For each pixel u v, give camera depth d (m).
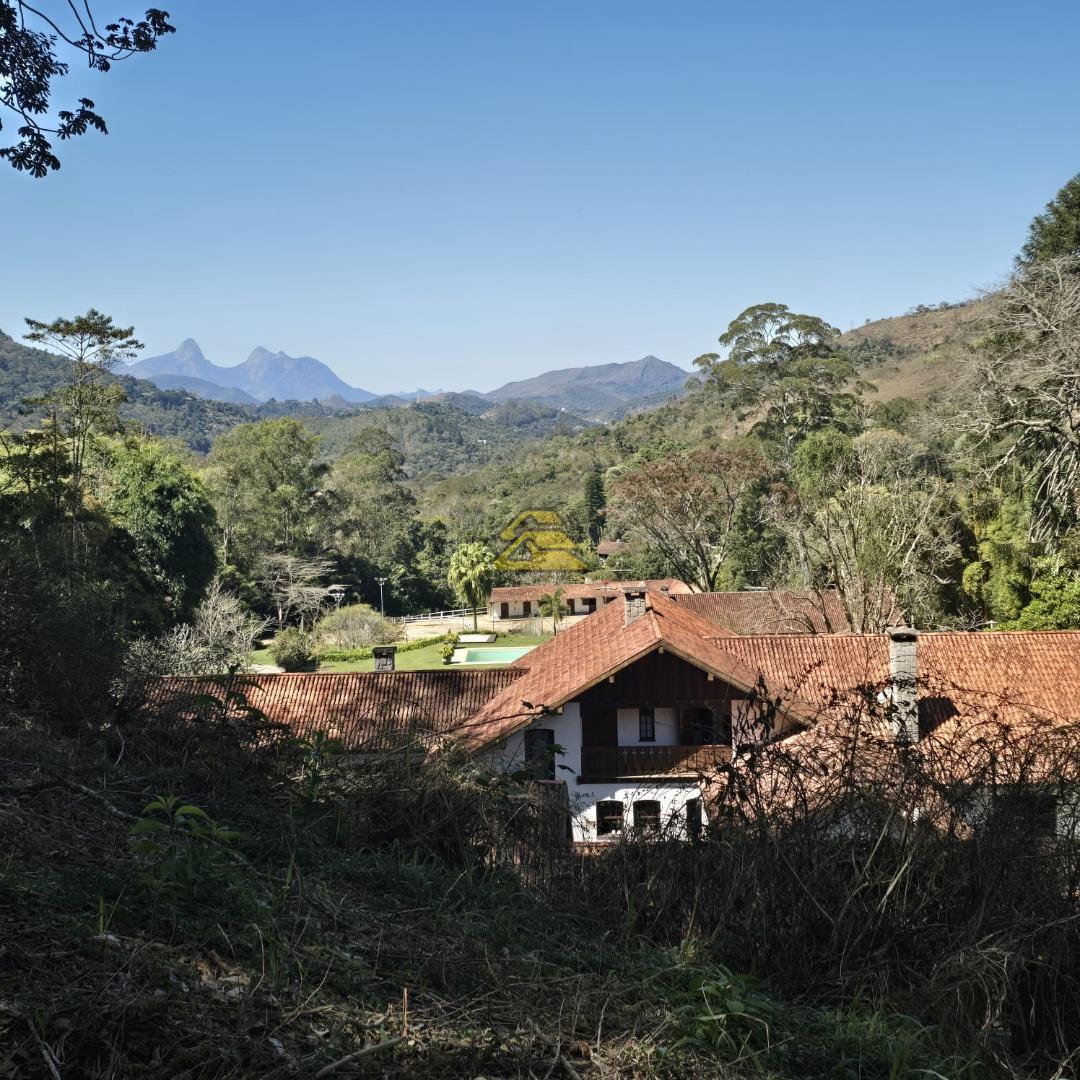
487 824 7.45
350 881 6.37
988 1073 4.98
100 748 8.55
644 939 6.32
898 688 8.71
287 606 71.38
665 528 52.09
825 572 39.25
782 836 6.38
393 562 93.44
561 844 7.41
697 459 51.00
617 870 6.91
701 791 7.23
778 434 69.44
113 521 46.91
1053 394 32.44
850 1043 5.03
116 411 41.50
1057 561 32.38
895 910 6.09
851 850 6.27
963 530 38.03
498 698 23.30
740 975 5.27
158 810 6.47
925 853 6.19
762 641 23.14
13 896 4.42
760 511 50.59
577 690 20.14
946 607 38.94
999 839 6.00
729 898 6.25
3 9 10.12
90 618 12.46
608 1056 4.43
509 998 4.88
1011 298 34.28
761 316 72.12
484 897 6.48
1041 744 6.42
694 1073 4.44
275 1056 3.81
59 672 11.20
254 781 7.59
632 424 150.50
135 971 4.05
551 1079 4.20
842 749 6.76
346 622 68.94
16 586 11.82
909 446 47.34
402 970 4.99
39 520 37.19
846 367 69.19
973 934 5.70
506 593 82.38
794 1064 4.80
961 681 20.39
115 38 9.84
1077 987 5.51
